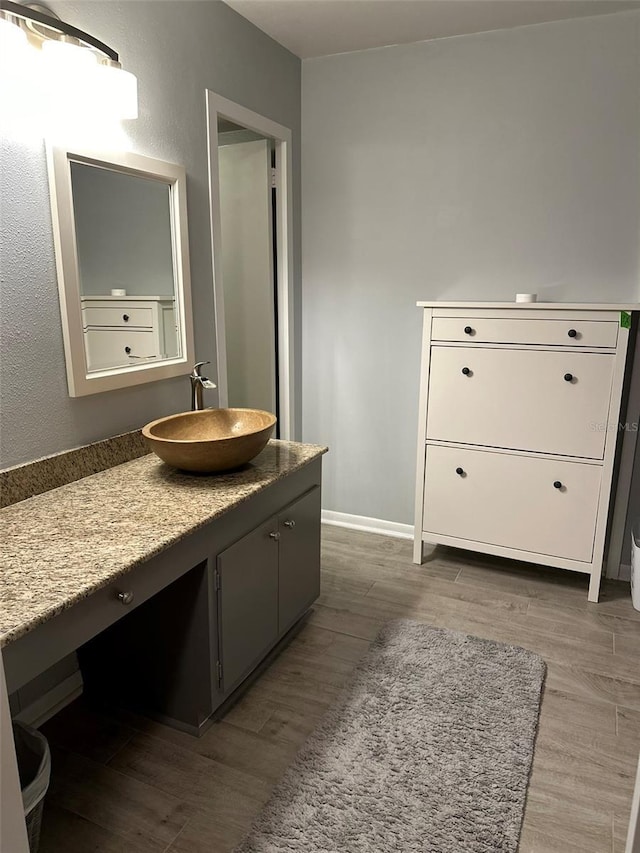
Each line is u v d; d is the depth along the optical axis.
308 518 2.35
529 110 2.72
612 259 2.69
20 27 1.52
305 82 3.13
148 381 2.15
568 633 2.42
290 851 1.48
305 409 3.52
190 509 1.69
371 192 3.11
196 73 2.31
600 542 2.59
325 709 1.99
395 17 2.59
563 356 2.49
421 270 3.08
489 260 2.93
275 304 3.28
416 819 1.57
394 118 2.99
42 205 1.71
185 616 1.79
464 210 2.93
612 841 1.53
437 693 2.04
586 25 2.56
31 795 1.32
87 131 1.82
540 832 1.55
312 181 3.23
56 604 1.19
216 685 1.86
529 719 1.93
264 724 1.92
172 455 1.85
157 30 2.08
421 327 3.13
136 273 2.07
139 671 1.92
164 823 1.57
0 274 1.61
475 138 2.85
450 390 2.75
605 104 2.58
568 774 1.73
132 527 1.56
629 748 1.83
